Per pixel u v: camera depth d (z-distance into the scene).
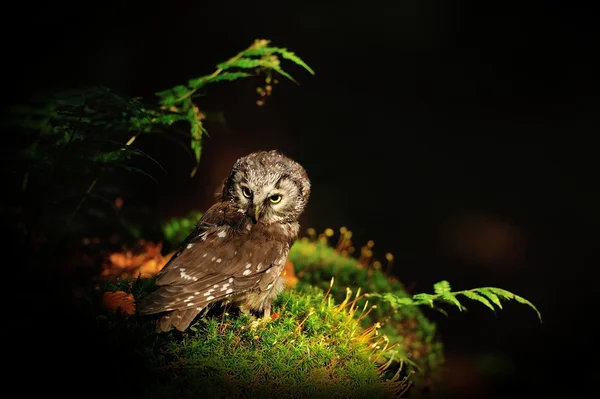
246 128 17.70
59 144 6.22
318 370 4.98
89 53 17.23
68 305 4.73
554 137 19.72
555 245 15.66
